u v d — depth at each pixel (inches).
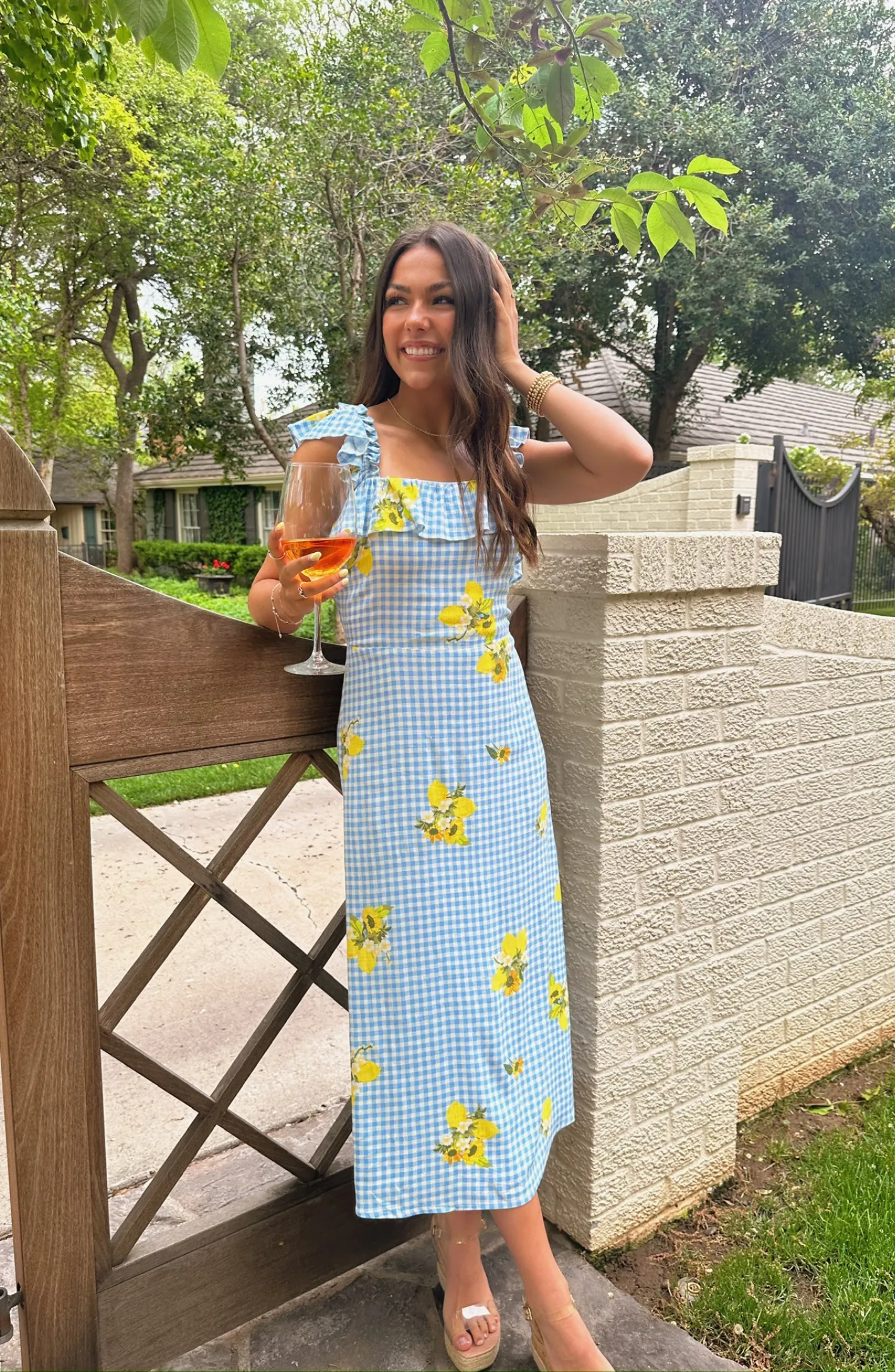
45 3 106.0
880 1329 63.6
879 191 478.6
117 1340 52.1
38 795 44.6
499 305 56.7
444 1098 52.4
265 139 289.4
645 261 492.1
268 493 779.4
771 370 564.1
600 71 63.4
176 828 168.4
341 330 330.0
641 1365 58.6
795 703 87.8
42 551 43.6
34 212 486.0
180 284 385.1
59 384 615.5
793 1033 94.8
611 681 63.3
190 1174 76.2
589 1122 67.4
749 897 76.5
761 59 493.7
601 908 65.4
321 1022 103.3
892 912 104.7
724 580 68.4
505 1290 64.7
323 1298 62.4
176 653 49.3
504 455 54.4
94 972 48.1
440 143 292.4
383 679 51.9
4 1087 46.7
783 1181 81.0
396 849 51.6
